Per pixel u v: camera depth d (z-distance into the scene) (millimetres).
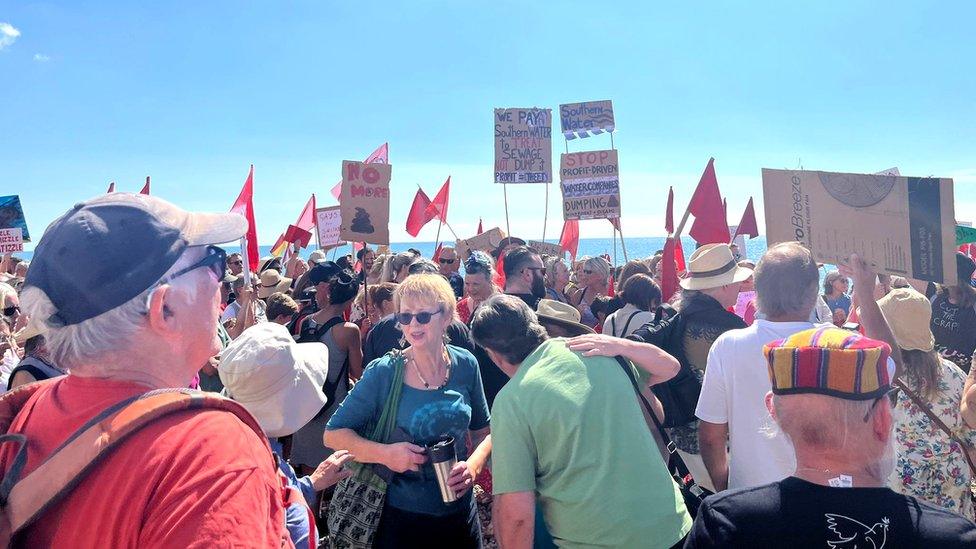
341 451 2754
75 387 1136
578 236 12555
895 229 2611
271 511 1102
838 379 1437
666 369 2537
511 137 10305
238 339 2502
